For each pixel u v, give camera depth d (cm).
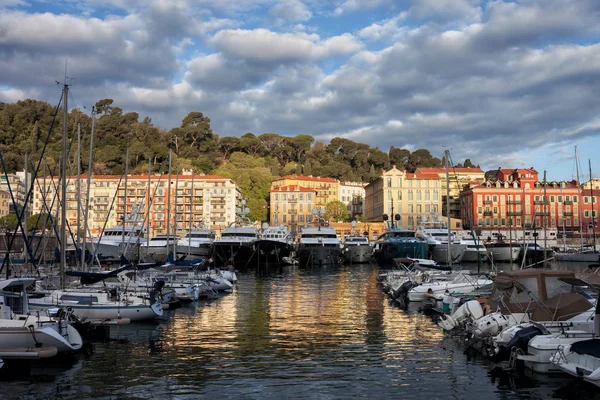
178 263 5081
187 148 18888
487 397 1812
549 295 2436
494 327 2364
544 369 2048
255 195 16850
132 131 18400
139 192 14888
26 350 2183
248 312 3638
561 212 13762
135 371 2119
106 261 6844
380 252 8444
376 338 2733
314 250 8231
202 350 2472
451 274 4444
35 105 16488
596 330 2006
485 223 13900
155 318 3275
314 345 2577
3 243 6862
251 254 7944
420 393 1858
